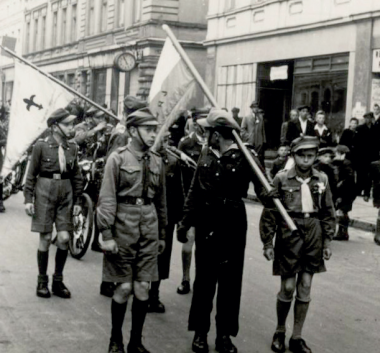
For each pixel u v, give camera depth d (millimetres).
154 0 30906
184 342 5703
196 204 5578
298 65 21344
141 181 5230
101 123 9922
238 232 5504
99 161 9234
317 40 20297
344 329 6281
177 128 8516
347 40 18891
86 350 5375
